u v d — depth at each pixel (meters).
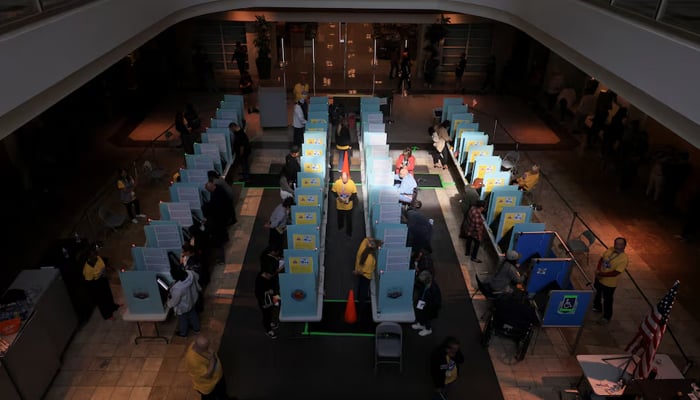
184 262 7.74
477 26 18.84
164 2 9.99
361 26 24.06
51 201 11.29
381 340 7.39
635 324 8.32
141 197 11.58
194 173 9.83
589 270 9.46
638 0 6.11
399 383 7.23
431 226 9.38
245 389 7.11
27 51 5.34
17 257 9.53
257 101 16.78
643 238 10.33
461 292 8.88
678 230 10.59
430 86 18.52
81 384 7.17
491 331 7.62
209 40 18.94
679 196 11.39
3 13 5.04
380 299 7.53
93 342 7.84
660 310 5.77
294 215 8.90
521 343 7.43
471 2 11.97
